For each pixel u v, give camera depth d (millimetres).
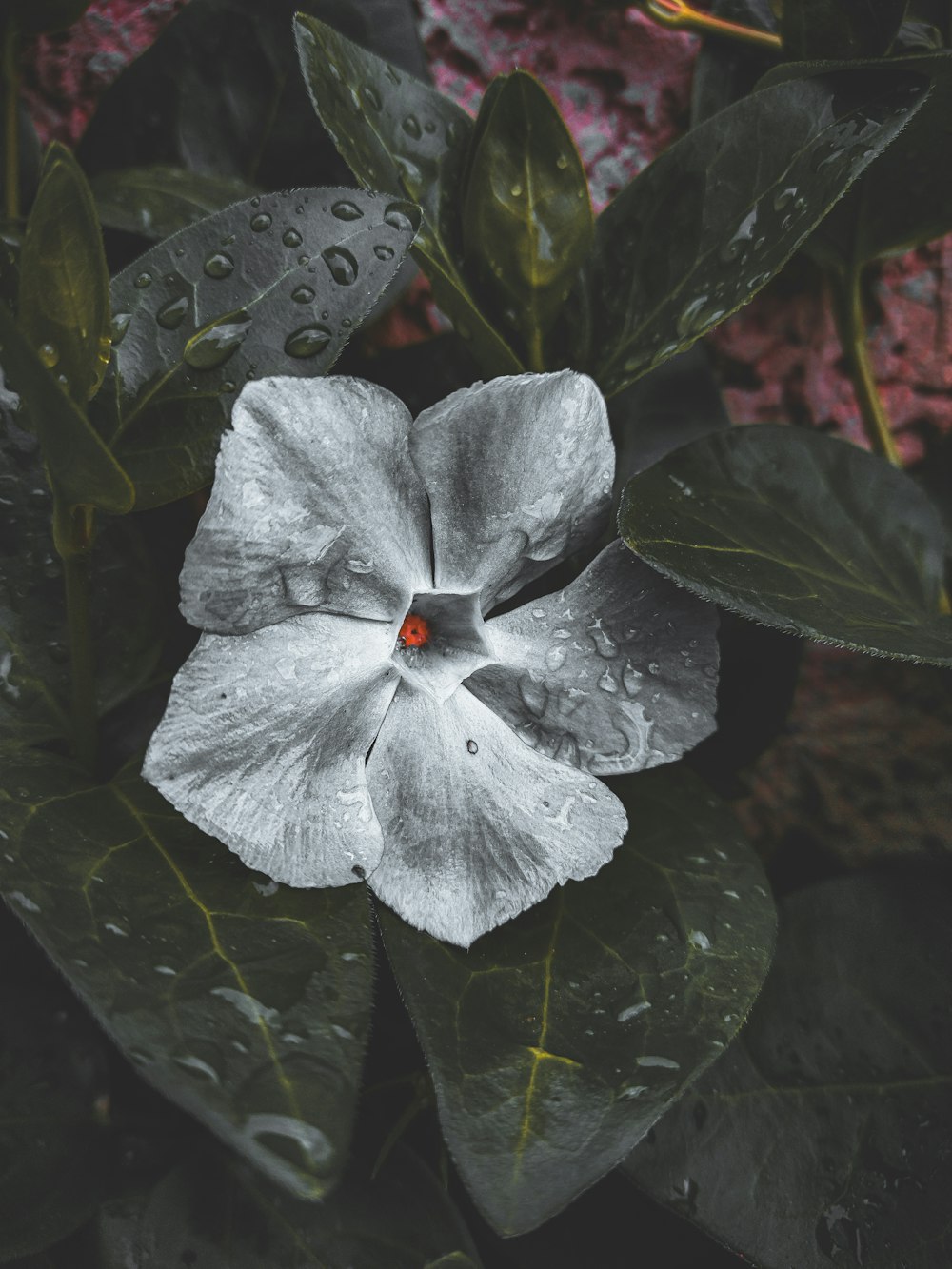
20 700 100
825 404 145
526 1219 76
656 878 100
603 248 117
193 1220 94
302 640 87
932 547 118
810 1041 112
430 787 91
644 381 131
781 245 100
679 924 96
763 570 99
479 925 90
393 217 94
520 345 113
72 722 99
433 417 86
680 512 100
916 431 146
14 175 128
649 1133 102
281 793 84
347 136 101
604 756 99
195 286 92
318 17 129
